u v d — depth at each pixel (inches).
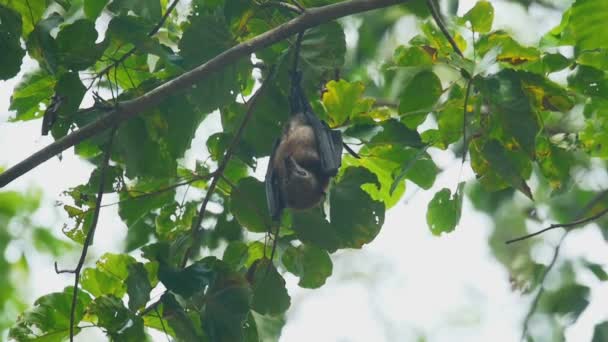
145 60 504.7
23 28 474.9
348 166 502.9
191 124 485.4
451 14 628.1
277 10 485.4
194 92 465.7
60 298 448.8
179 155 486.3
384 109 506.3
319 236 470.6
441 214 497.4
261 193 483.2
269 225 485.7
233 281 453.1
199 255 502.6
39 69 498.9
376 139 480.4
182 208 504.1
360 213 469.7
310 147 486.3
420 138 478.9
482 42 487.8
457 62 451.8
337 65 486.0
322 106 527.2
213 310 447.8
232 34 477.4
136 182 519.5
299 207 468.8
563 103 462.9
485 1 477.7
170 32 548.1
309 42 484.1
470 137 478.9
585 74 484.7
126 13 461.1
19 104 498.9
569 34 534.0
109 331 435.8
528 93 464.4
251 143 494.9
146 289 436.5
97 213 453.4
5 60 452.4
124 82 507.8
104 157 466.3
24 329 440.8
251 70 480.1
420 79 475.8
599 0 477.7
